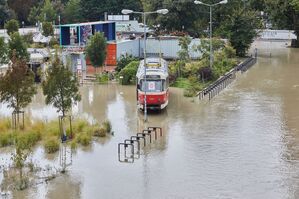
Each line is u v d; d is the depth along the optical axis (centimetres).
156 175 5872
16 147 6731
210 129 7806
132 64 12056
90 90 11225
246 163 6219
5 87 7594
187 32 18050
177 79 11994
